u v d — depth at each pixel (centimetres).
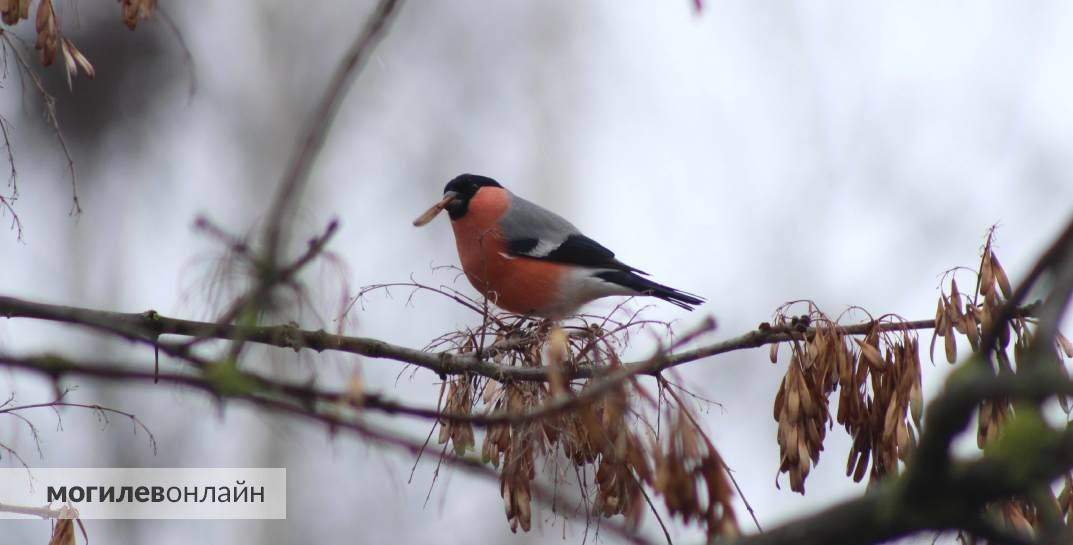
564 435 621
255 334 478
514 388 654
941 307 674
